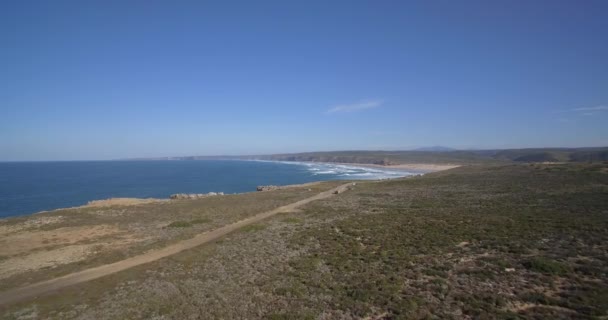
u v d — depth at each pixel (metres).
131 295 18.05
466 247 22.86
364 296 15.90
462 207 39.62
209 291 18.16
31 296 18.78
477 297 14.98
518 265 18.62
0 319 15.86
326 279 18.80
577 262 18.31
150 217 45.06
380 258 21.69
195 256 25.05
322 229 32.03
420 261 20.55
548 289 15.41
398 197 54.09
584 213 30.33
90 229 38.12
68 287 19.77
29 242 32.50
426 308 14.33
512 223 28.39
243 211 47.91
